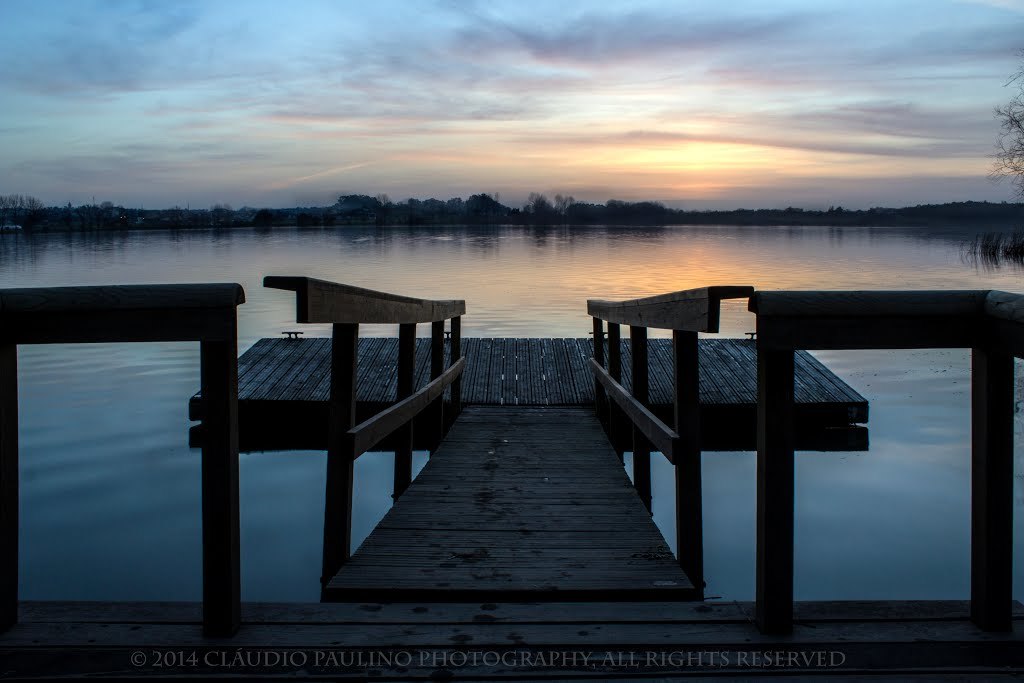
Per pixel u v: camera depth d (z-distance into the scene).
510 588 3.21
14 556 2.49
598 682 2.21
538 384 8.53
